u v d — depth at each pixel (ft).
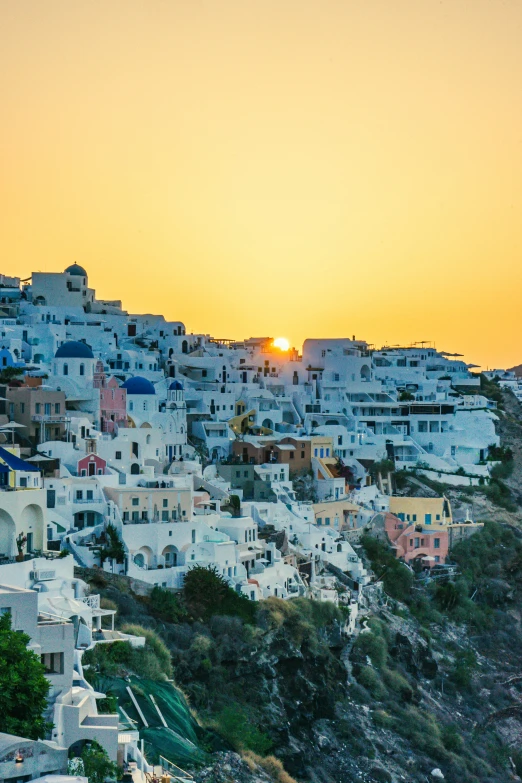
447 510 655.35
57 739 260.42
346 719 458.50
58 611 356.79
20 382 572.10
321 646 471.21
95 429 574.97
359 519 622.13
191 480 556.10
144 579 453.17
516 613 620.49
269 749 407.44
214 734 369.91
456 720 511.81
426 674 532.73
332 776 428.15
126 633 383.45
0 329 651.25
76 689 288.10
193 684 408.67
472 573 621.31
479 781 466.29
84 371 611.88
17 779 244.83
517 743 522.47
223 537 488.85
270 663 444.96
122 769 263.70
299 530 564.71
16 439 526.98
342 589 537.24
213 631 440.04
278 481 629.92
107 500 484.33
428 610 579.07
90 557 451.12
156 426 617.62
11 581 382.01
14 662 262.06
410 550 620.08
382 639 508.12
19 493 406.62
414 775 448.65
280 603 467.52
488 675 557.33
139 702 341.00
